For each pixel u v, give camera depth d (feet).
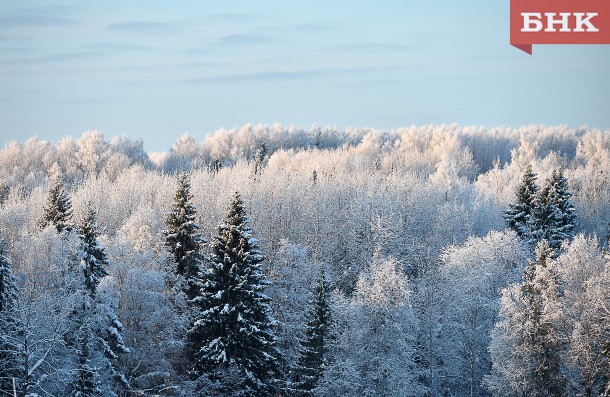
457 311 226.79
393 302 211.82
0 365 155.94
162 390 192.13
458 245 291.38
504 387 193.57
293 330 231.09
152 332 195.11
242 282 193.98
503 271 238.27
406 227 325.83
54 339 155.12
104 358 174.91
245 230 203.41
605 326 178.91
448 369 221.46
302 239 305.12
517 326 191.21
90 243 183.93
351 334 205.46
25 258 207.00
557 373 185.98
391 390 199.72
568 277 191.93
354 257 303.48
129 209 334.85
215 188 345.92
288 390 205.05
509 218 295.69
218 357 189.47
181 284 208.23
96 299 177.58
